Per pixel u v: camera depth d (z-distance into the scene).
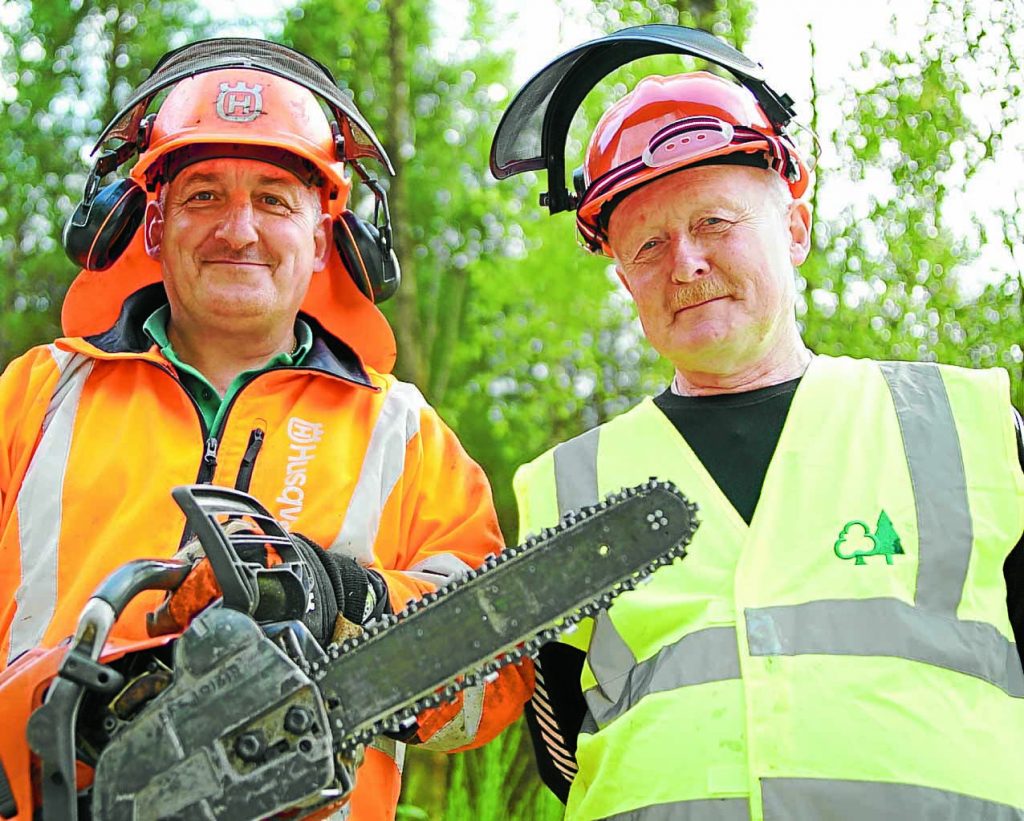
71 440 2.65
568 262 8.87
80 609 2.46
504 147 2.90
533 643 1.86
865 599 2.22
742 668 2.21
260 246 2.71
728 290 2.51
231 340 2.79
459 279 10.52
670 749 2.21
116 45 10.21
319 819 1.83
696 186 2.52
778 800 2.10
